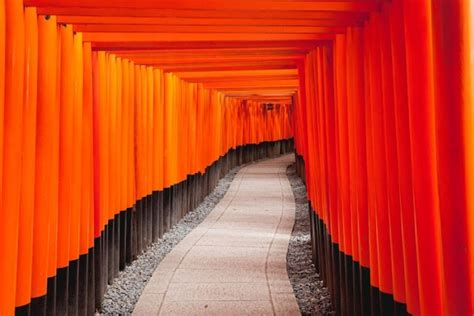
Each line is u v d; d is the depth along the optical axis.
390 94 3.29
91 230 5.15
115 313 5.43
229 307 5.55
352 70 4.08
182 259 7.53
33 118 3.63
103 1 3.63
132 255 7.28
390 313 3.48
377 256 3.71
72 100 4.35
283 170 19.89
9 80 3.28
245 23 4.22
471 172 2.28
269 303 5.66
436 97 2.36
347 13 3.82
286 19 4.07
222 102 16.91
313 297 5.82
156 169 8.45
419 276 2.77
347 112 4.39
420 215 2.74
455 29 2.27
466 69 2.27
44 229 3.80
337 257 5.16
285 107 27.08
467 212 2.28
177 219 10.08
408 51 2.77
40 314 3.75
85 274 4.89
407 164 3.02
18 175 3.37
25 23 3.59
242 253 7.89
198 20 4.21
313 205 6.80
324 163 5.46
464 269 2.28
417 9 2.71
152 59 6.95
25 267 3.57
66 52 4.25
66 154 4.28
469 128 2.27
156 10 3.86
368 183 3.81
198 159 12.20
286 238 8.95
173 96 9.16
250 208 12.04
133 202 7.26
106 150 5.68
